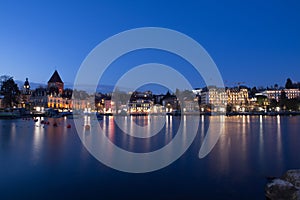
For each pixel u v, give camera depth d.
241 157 16.55
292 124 56.00
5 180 11.34
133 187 10.48
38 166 13.93
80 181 11.27
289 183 9.26
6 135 29.78
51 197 9.34
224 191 9.97
